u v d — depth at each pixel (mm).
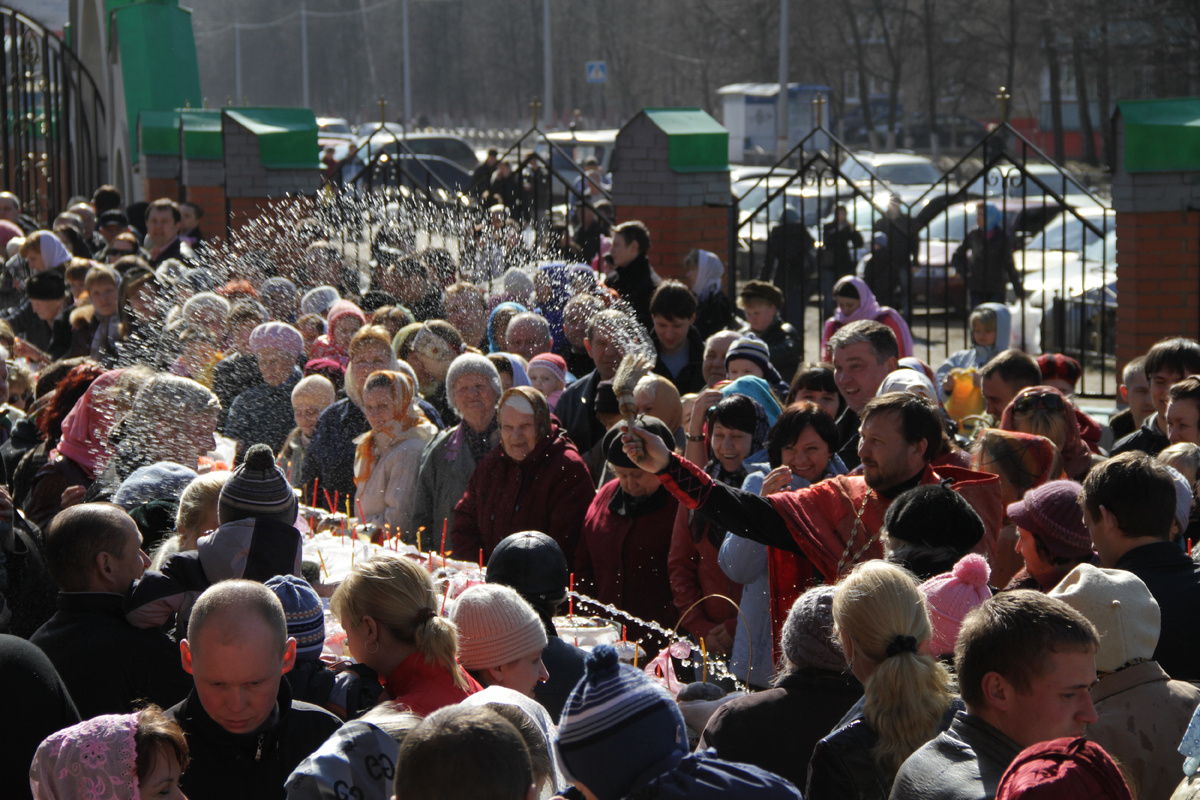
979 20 61500
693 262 11430
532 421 6625
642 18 86000
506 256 11633
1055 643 3033
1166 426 7176
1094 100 60875
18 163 19875
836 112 57906
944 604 3859
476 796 2400
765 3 66625
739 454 6094
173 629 4570
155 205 13945
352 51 113125
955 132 63938
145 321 10297
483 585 4223
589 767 2768
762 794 2746
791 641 3844
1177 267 12055
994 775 3014
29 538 5199
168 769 3154
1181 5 44281
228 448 7125
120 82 21719
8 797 3705
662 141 14609
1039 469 5734
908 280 14156
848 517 4957
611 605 6223
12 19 19828
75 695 4195
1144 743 3600
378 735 3365
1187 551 5430
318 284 10742
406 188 15648
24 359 10148
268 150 16219
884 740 3295
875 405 4953
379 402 7211
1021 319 13734
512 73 95375
